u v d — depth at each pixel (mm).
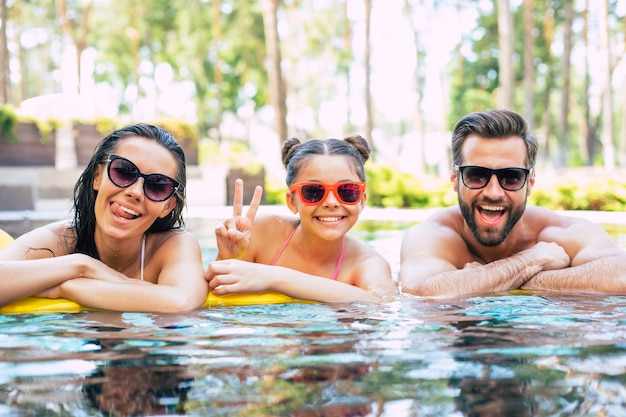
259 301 2795
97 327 2207
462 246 3746
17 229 6941
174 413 1333
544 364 1678
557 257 3445
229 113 39719
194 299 2652
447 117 35250
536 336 2025
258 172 12953
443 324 2258
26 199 11727
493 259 3830
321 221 3260
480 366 1662
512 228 3617
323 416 1309
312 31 37625
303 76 42375
